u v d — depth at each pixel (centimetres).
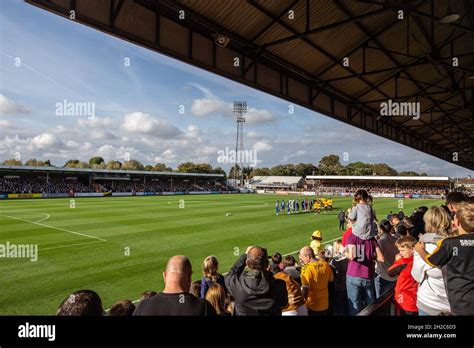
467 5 683
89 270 949
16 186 5066
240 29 713
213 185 8612
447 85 1227
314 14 725
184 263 259
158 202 3900
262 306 276
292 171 11931
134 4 576
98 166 10006
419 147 2208
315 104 1084
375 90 1203
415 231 664
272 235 1614
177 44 655
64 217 2241
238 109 6931
